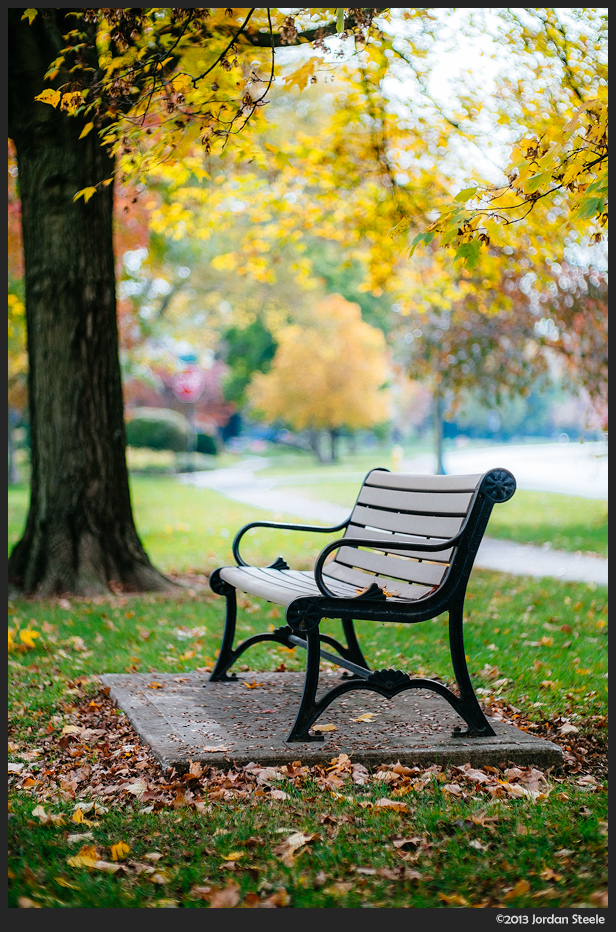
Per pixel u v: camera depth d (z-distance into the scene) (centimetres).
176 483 2909
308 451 7075
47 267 845
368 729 406
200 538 1441
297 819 320
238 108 515
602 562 1152
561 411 10012
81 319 851
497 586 934
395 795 343
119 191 1114
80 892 265
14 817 328
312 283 1150
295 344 4359
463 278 939
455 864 285
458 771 370
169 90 497
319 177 926
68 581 837
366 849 296
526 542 1406
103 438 868
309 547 1328
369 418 4453
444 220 409
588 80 571
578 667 558
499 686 519
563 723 450
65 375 852
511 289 1286
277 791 338
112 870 281
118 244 1452
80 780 370
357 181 886
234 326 5403
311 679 382
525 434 11069
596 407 1401
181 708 448
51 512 853
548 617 745
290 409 4422
